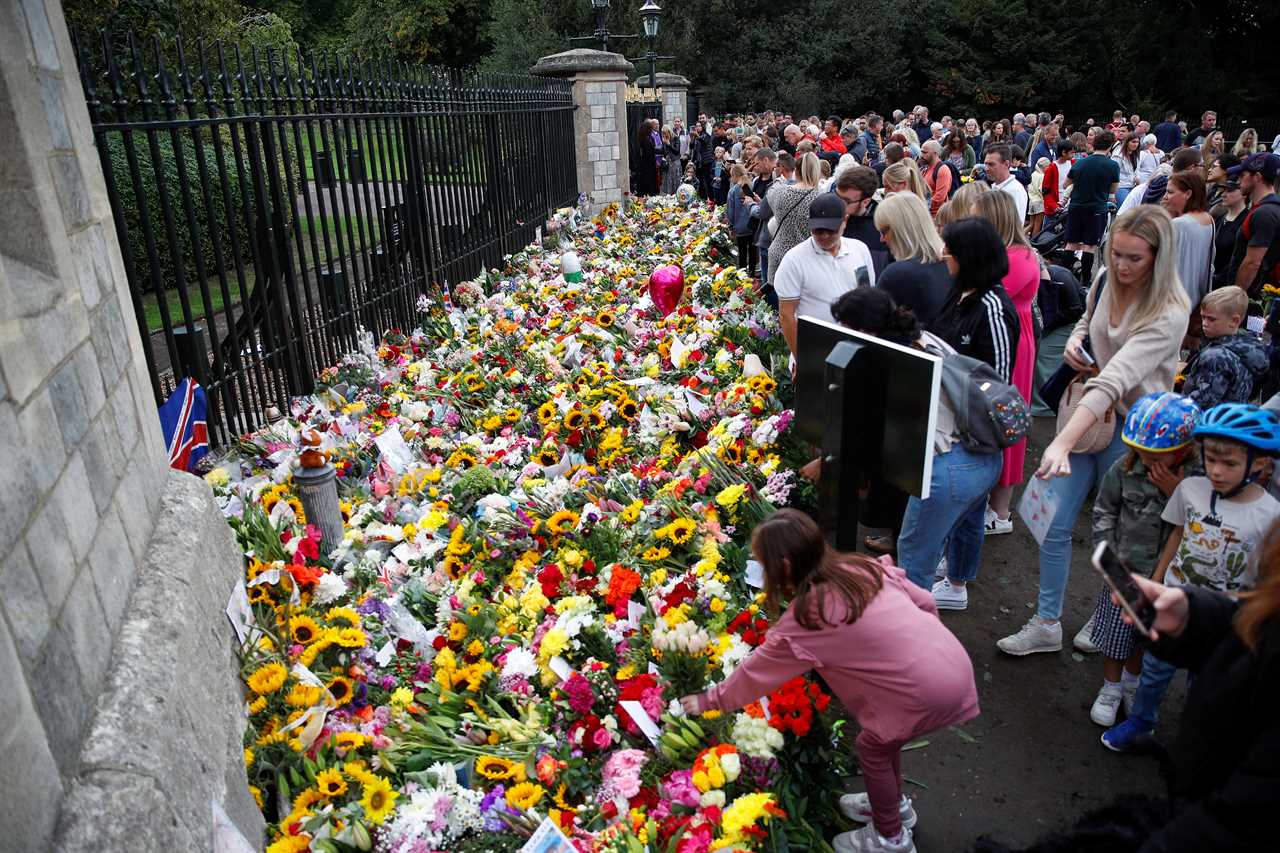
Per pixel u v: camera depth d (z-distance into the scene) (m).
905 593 2.90
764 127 18.25
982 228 3.98
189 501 3.36
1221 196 7.46
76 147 2.98
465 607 3.92
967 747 3.64
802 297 5.42
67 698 2.06
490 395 6.61
